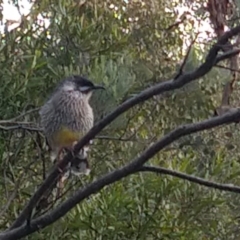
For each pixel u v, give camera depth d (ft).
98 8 23.62
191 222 20.34
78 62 22.18
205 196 20.13
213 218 21.09
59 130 19.48
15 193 19.75
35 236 19.26
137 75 24.52
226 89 26.00
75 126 19.54
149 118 24.11
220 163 20.88
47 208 18.58
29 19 21.45
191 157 22.77
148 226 19.66
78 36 22.17
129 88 21.21
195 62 21.11
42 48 21.67
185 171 19.83
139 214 19.63
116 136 22.13
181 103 24.59
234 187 14.51
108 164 21.90
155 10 26.37
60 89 19.84
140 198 19.66
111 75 20.66
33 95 20.98
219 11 27.02
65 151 19.51
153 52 26.14
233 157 25.61
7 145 20.61
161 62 25.96
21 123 18.60
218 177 21.13
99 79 20.53
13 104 20.18
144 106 23.47
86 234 19.66
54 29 22.07
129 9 25.82
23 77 20.25
